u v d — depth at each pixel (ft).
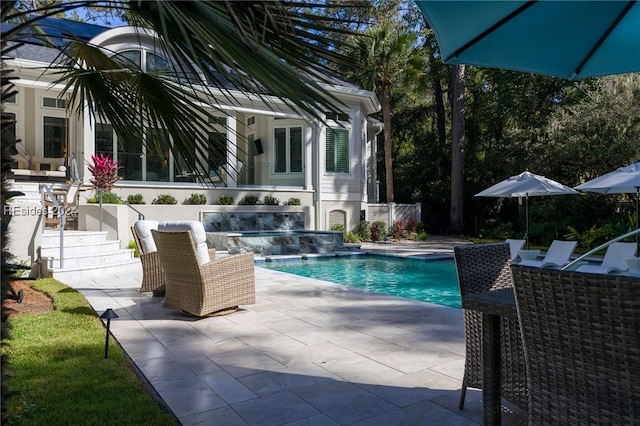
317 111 5.87
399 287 32.01
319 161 58.03
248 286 19.29
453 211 72.95
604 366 5.41
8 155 6.77
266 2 5.67
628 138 53.62
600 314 5.38
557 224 58.59
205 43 5.47
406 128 94.79
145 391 10.75
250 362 12.92
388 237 63.26
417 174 86.38
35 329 15.51
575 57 9.86
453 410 9.80
